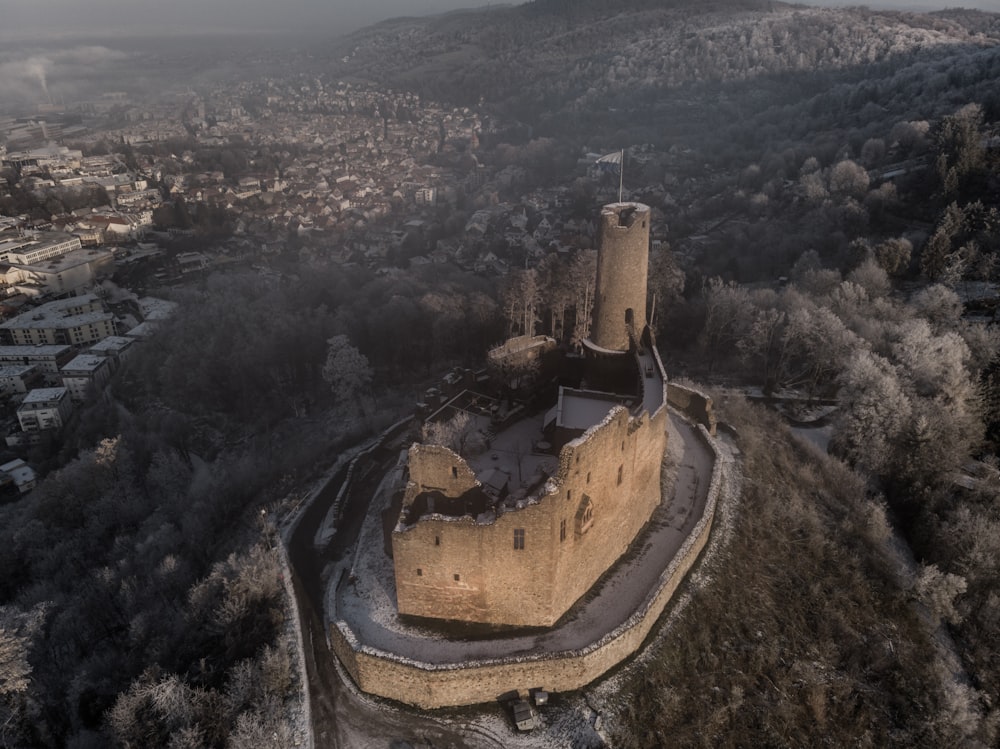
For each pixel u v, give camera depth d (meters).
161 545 90.00
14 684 61.84
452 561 60.47
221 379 144.62
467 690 57.94
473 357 142.25
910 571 79.88
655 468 77.69
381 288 174.62
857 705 63.41
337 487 89.50
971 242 138.50
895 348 107.94
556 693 58.91
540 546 58.31
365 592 67.94
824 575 74.75
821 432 104.94
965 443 92.69
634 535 75.06
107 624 81.56
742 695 61.25
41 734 64.56
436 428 82.56
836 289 127.38
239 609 66.75
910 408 93.44
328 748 55.44
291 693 59.66
